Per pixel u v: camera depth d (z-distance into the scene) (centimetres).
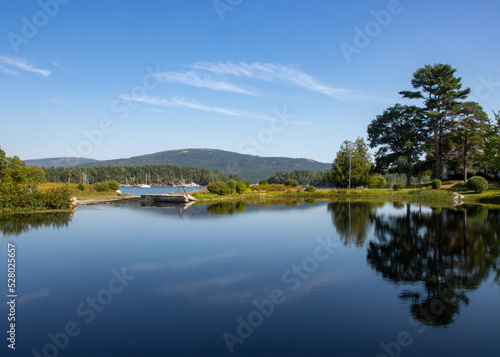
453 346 545
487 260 1060
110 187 5038
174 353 519
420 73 4450
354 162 5803
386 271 947
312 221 1992
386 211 2542
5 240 1406
